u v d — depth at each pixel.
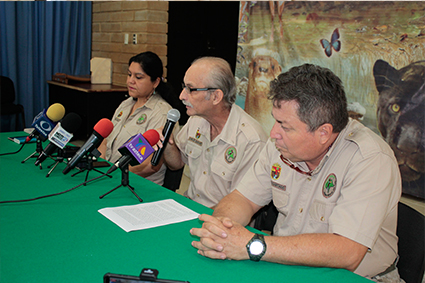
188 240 1.24
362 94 3.64
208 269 1.08
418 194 3.47
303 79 1.16
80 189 1.68
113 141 2.60
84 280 0.98
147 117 2.50
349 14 3.60
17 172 1.88
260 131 1.86
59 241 1.18
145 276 0.82
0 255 1.08
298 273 1.08
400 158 3.53
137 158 1.61
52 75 5.47
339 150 1.33
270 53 4.20
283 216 1.52
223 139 1.85
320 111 1.14
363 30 3.54
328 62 3.80
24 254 1.10
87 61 5.94
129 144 1.59
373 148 1.25
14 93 4.88
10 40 5.23
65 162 2.09
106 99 4.76
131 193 1.67
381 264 1.29
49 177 1.83
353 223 1.15
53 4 5.53
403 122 3.45
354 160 1.27
